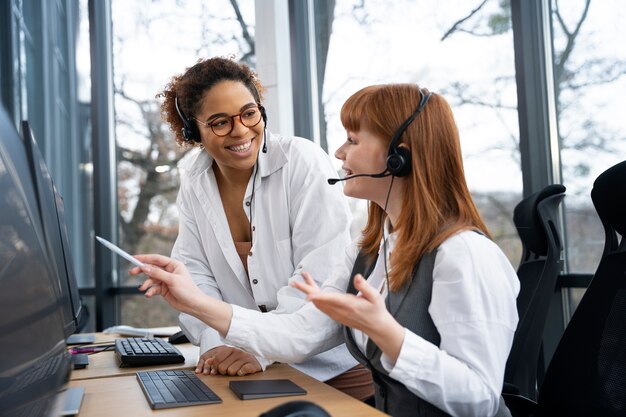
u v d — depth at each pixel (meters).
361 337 1.22
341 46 3.39
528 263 1.97
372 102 1.21
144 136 3.97
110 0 4.11
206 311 1.30
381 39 3.19
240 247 1.81
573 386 1.28
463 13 2.82
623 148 2.30
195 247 1.89
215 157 1.74
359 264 1.37
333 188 1.74
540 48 2.57
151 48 4.00
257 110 1.72
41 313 0.87
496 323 1.06
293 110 3.50
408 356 0.99
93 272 4.01
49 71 4.19
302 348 1.36
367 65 3.25
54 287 1.01
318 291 0.97
